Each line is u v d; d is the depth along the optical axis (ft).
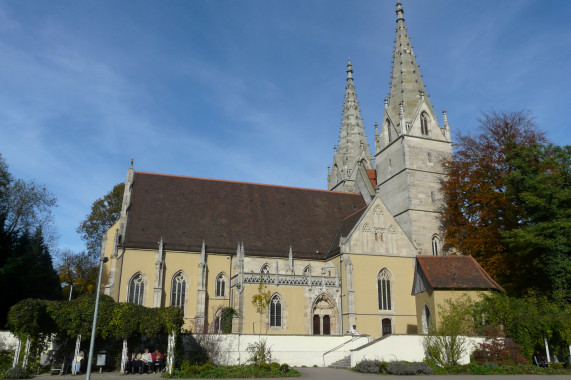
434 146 224.74
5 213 191.21
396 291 184.55
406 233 209.05
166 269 174.29
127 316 117.91
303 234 205.87
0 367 116.57
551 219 158.20
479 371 117.08
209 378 105.40
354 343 147.43
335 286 176.76
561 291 149.48
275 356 138.41
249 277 165.27
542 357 126.72
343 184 272.10
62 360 124.98
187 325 170.50
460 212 206.39
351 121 287.48
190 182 213.05
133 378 106.63
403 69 238.07
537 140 191.52
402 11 253.03
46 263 221.66
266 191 224.12
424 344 132.77
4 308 171.73
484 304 145.07
